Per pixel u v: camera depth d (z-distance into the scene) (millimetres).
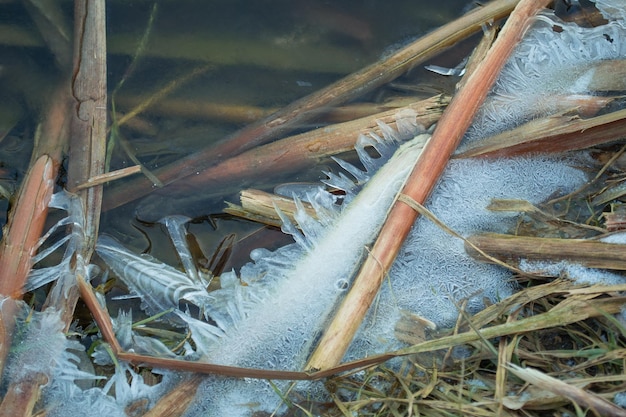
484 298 1662
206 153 1747
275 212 1712
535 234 1685
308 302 1664
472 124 1734
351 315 1639
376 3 1812
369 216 1693
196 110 1762
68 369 1628
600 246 1645
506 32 1751
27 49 1758
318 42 1794
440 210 1699
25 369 1615
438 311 1663
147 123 1754
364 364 1615
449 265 1681
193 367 1619
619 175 1699
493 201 1699
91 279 1688
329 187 1736
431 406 1604
